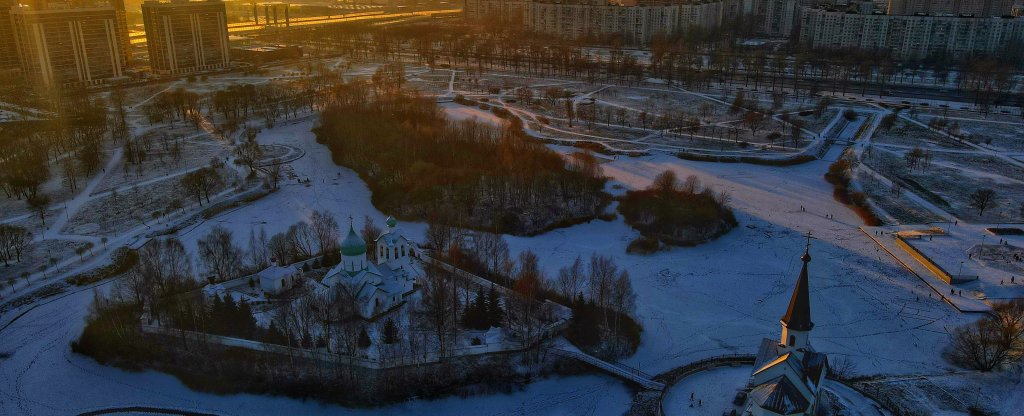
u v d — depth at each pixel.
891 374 181.00
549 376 179.75
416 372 176.75
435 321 191.62
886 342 197.62
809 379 146.00
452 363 180.00
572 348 188.62
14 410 169.38
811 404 145.75
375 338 188.75
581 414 167.88
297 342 185.12
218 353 182.38
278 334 185.88
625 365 184.00
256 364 178.75
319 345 183.38
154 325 193.62
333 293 193.12
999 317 199.25
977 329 197.88
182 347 185.38
